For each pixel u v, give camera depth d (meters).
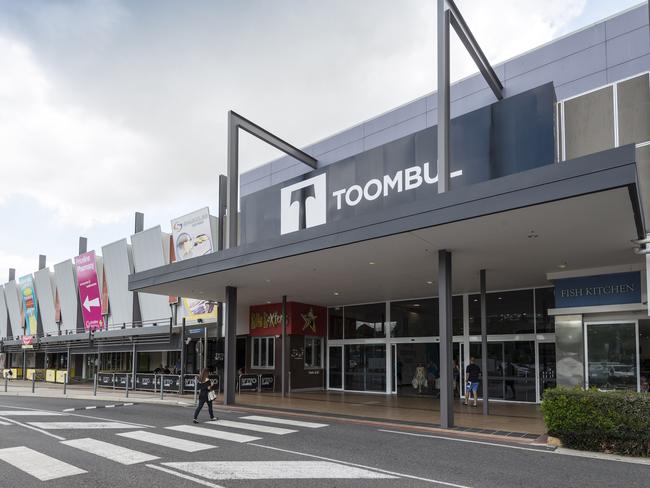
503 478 7.87
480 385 20.66
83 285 39.12
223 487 7.36
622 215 10.49
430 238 12.39
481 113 15.57
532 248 13.38
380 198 17.83
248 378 24.58
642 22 13.99
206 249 27.94
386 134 19.44
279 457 9.42
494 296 20.95
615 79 14.25
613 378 15.00
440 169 12.80
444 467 8.62
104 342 34.94
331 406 18.22
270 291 21.59
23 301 50.50
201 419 15.05
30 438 11.64
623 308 14.84
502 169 14.96
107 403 21.00
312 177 20.41
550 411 10.44
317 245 13.51
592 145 13.99
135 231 37.56
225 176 26.97
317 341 26.97
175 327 28.33
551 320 19.39
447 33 13.38
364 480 7.74
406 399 20.94
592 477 7.92
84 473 8.20
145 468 8.53
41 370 40.44
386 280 18.66
